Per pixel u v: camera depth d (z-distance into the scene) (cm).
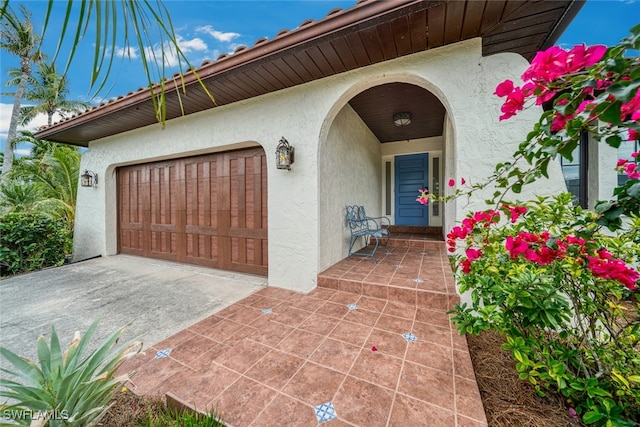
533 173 118
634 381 126
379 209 650
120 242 577
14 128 1035
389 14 203
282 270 345
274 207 349
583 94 90
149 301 310
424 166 638
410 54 261
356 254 447
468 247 171
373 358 184
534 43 245
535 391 157
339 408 142
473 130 243
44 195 695
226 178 428
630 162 138
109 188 559
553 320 136
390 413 139
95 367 127
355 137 460
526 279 146
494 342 207
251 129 362
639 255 151
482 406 142
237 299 313
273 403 146
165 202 505
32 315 278
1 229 470
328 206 358
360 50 251
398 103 416
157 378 170
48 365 126
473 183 242
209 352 197
